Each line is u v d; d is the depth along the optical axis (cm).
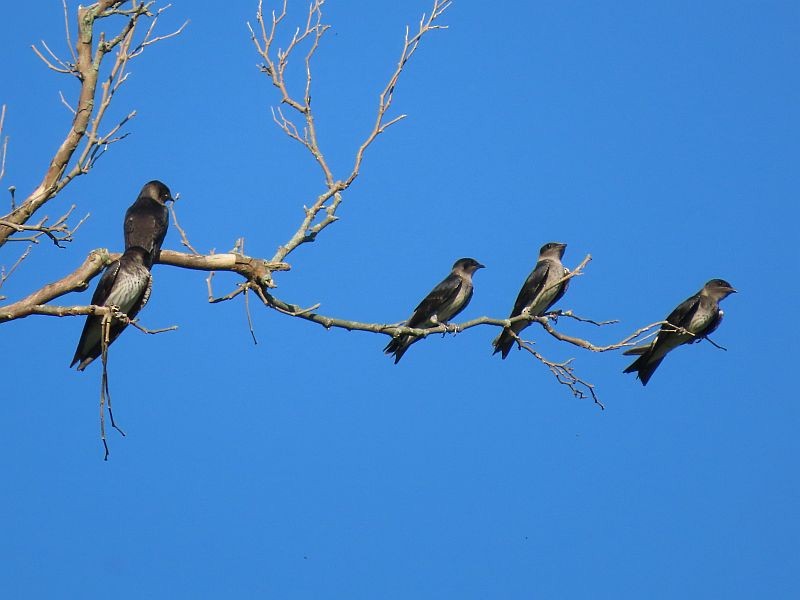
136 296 1444
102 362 1181
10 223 1215
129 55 1260
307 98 1514
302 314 1519
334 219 1526
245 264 1466
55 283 1342
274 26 1497
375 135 1522
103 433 1160
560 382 1500
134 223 1510
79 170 1242
